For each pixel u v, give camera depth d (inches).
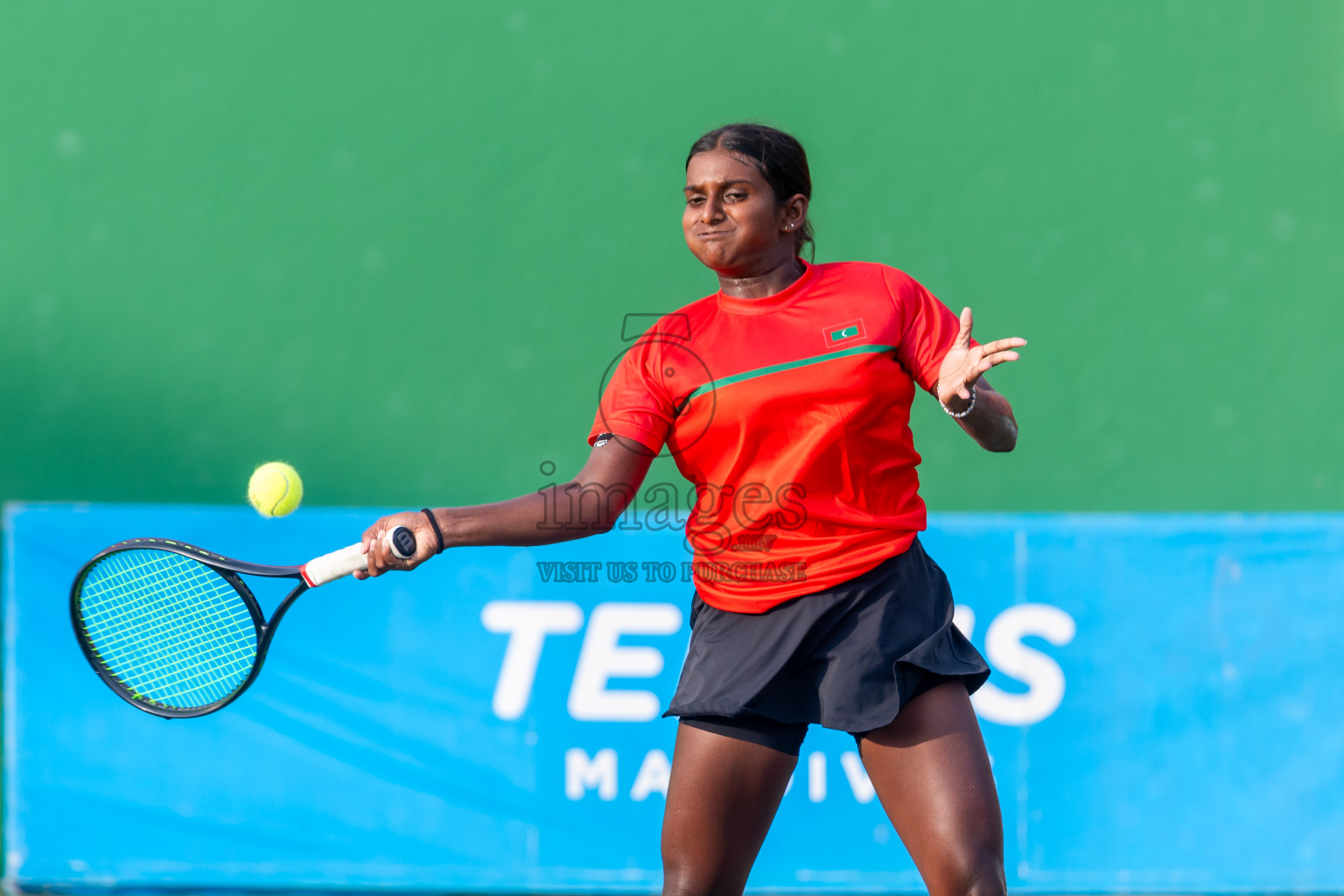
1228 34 562.9
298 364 573.0
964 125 568.7
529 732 521.3
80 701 524.7
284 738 523.2
